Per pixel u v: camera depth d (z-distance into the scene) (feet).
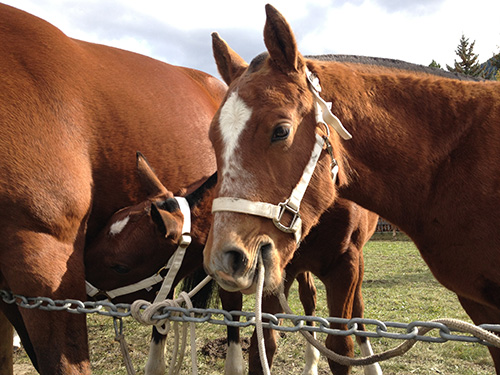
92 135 6.97
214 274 5.00
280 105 5.36
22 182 5.90
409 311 18.80
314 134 5.68
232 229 5.06
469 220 5.97
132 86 7.88
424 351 13.43
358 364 4.41
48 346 5.96
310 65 6.37
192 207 8.05
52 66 6.66
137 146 7.64
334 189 5.99
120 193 7.59
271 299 9.78
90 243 7.84
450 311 18.65
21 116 6.07
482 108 6.22
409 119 6.38
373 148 6.26
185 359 13.25
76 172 6.48
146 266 7.77
